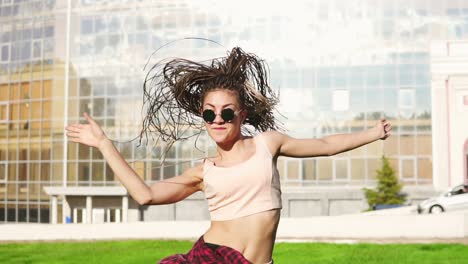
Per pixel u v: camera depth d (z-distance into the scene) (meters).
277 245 20.78
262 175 3.96
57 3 48.53
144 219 43.38
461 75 43.22
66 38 48.06
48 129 47.56
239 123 4.10
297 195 42.84
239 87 4.08
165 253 19.08
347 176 43.56
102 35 47.53
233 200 3.96
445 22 44.62
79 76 47.56
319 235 25.34
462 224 23.91
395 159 43.78
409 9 44.94
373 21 45.00
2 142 49.00
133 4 47.31
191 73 4.12
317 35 45.28
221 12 46.16
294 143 4.11
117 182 45.47
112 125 46.38
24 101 48.69
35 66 48.66
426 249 18.92
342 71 44.94
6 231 27.64
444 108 43.22
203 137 43.44
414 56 44.56
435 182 42.97
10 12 50.09
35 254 19.61
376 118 44.44
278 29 45.53
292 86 45.22
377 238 24.31
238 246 3.93
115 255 18.70
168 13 46.81
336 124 44.66
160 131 4.55
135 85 46.47
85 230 27.20
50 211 46.44
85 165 46.19
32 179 47.53
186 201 43.22
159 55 46.50
